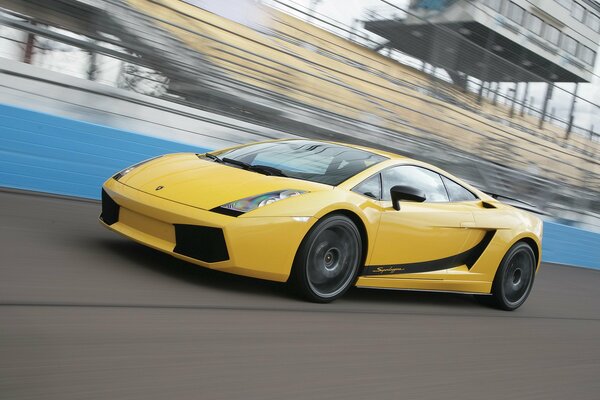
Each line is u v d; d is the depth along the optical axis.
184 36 8.89
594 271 9.04
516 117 13.23
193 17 9.26
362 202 3.36
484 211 4.23
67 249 3.33
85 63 7.60
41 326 2.10
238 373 2.05
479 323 3.83
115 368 1.86
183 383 1.86
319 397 1.99
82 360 1.87
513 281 4.49
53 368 1.77
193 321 2.53
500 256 4.29
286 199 3.10
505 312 4.44
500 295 4.39
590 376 3.06
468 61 12.52
